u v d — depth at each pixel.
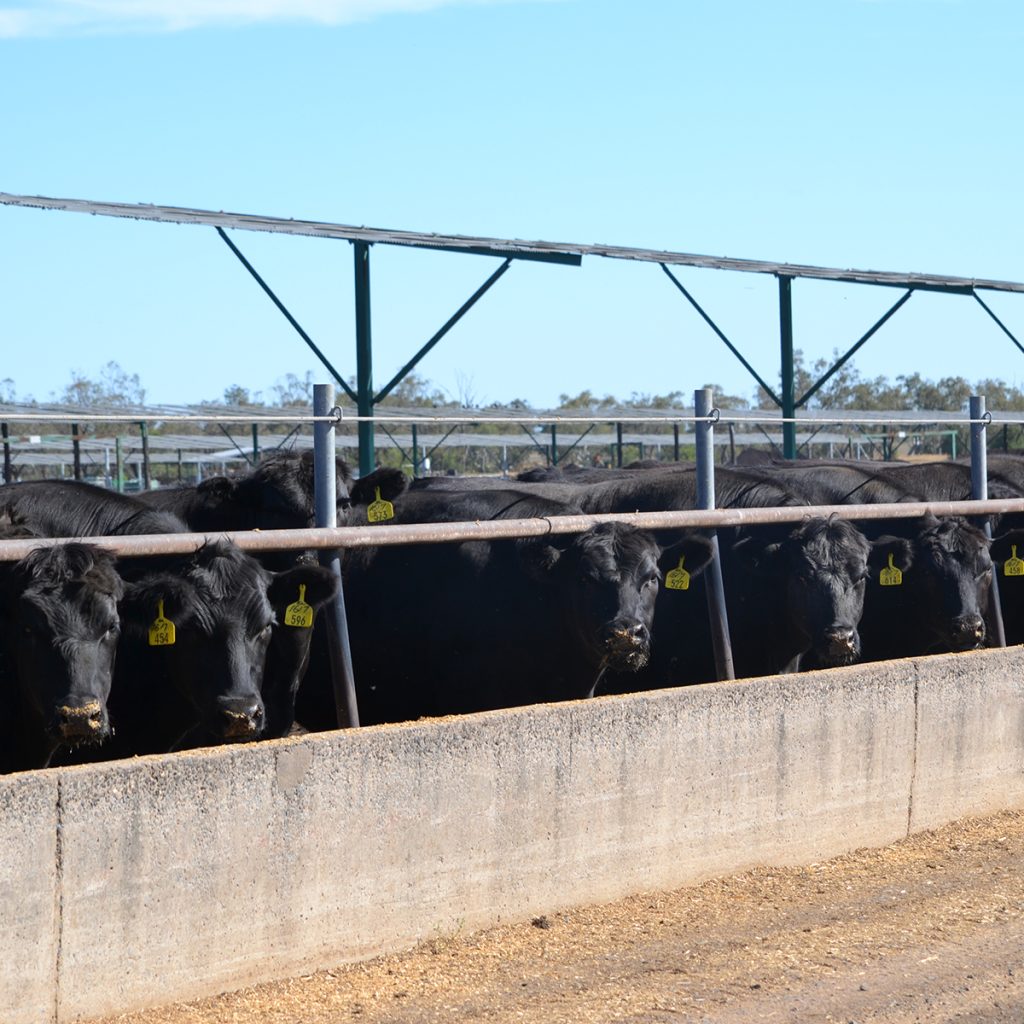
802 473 13.55
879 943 6.59
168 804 5.73
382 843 6.43
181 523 9.82
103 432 42.34
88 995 5.50
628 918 7.08
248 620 8.12
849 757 8.49
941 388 73.31
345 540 7.65
